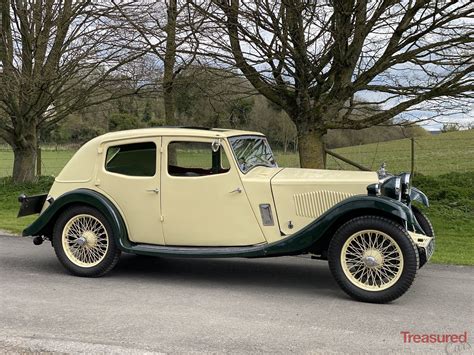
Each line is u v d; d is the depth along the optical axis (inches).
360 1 314.3
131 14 427.5
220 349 143.9
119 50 467.2
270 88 382.3
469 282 222.7
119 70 487.5
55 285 211.9
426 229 228.4
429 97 343.3
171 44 372.5
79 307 181.6
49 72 480.1
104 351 141.5
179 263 257.3
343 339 152.9
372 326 164.6
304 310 180.5
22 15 469.7
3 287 207.9
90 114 760.3
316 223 190.9
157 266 249.9
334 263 191.5
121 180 222.7
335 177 207.6
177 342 148.8
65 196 225.6
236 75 369.1
